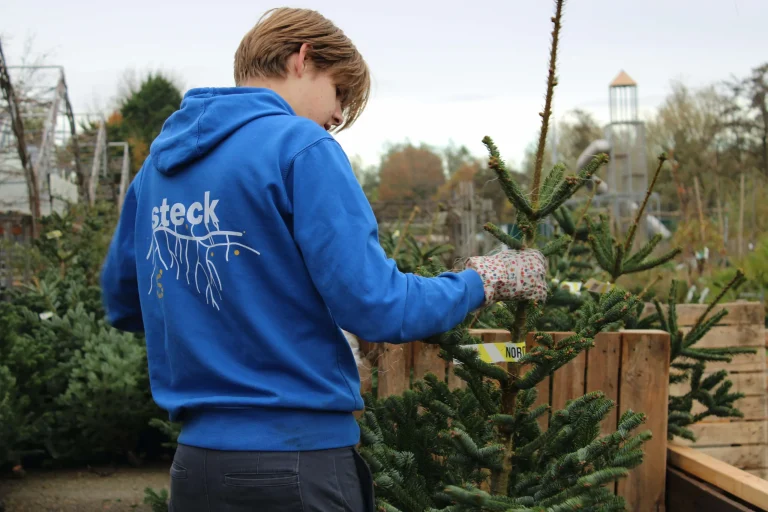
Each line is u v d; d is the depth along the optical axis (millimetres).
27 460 4852
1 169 12953
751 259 8141
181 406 1619
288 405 1556
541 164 1926
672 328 3277
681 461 2811
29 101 13898
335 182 1547
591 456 1854
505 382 2018
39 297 5797
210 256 1598
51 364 4793
